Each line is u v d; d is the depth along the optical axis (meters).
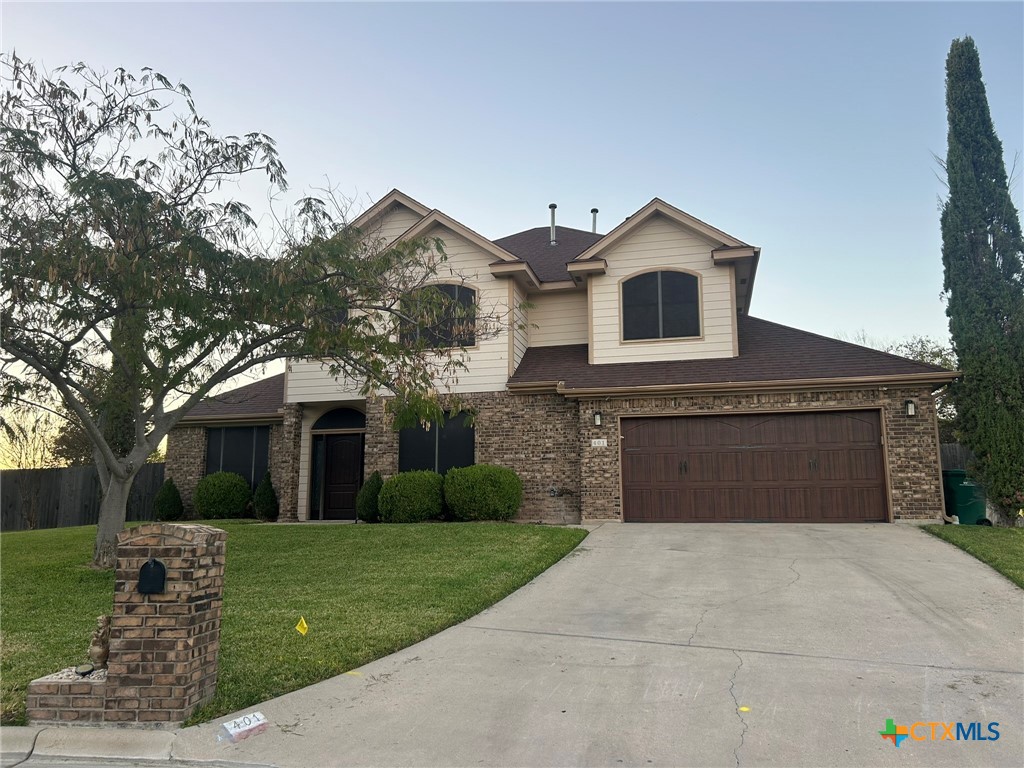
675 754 4.19
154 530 4.81
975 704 4.91
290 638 6.41
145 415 10.53
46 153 9.07
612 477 14.70
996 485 12.55
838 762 4.07
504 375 15.92
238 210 9.67
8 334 8.70
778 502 14.02
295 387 17.30
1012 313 12.85
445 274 16.59
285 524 15.26
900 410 13.56
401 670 5.73
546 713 4.83
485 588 8.41
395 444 16.14
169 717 4.61
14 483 20.39
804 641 6.39
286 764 4.16
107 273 8.65
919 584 8.48
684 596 8.16
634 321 16.12
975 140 13.66
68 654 6.04
